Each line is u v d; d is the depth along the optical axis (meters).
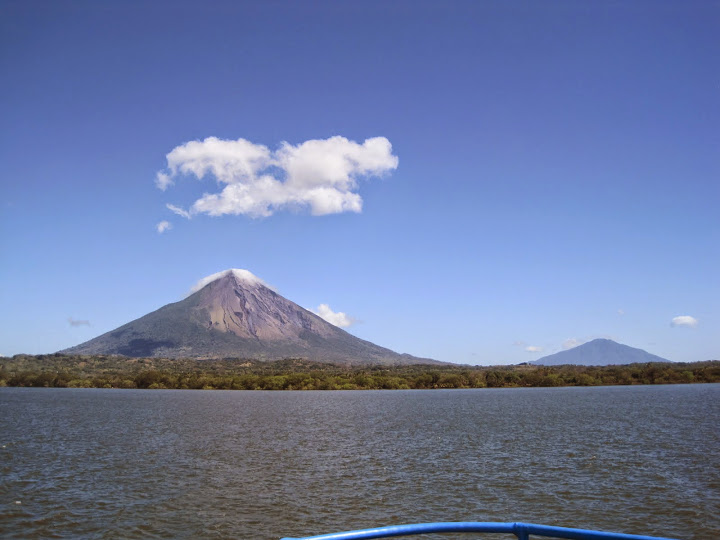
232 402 141.00
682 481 39.09
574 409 111.50
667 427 75.12
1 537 26.66
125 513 30.73
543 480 39.59
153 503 32.88
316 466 45.28
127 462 47.00
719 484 38.03
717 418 87.69
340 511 31.34
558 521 29.59
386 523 29.03
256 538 26.64
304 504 32.75
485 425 80.50
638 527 28.61
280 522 29.19
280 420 89.06
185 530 27.80
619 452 52.66
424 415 100.38
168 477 40.47
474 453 52.50
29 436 66.00
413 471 43.12
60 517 29.94
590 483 38.56
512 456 50.59
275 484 38.16
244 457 49.91
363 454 51.88
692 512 31.14
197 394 186.00
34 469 43.56
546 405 126.06
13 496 34.44
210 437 65.31
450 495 35.09
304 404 134.38
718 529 28.19
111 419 89.69
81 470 43.19
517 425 80.12
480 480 39.59
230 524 28.77
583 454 51.50
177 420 88.31
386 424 82.62
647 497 34.53
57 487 37.03
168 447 56.44
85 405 125.69
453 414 102.44
